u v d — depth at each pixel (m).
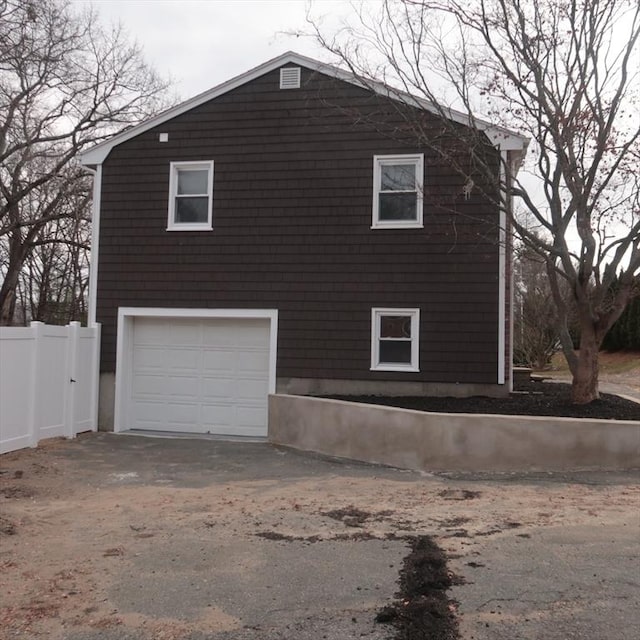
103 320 12.95
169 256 12.80
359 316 12.03
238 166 12.63
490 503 7.04
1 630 4.12
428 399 11.20
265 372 12.66
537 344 30.00
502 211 10.62
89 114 24.09
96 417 12.66
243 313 12.45
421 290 11.82
